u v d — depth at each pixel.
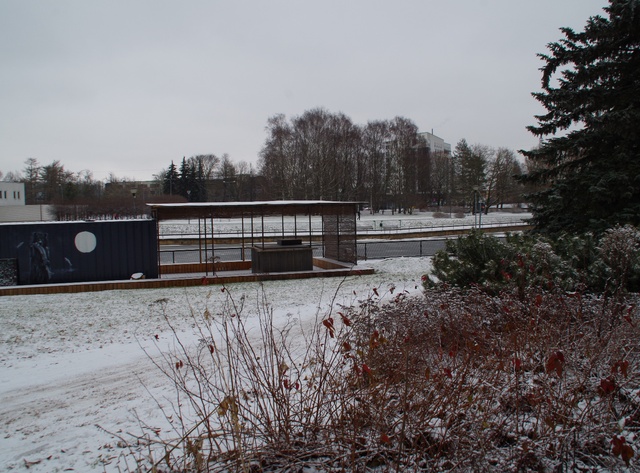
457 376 3.78
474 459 3.06
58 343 8.23
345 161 59.12
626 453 2.73
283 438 3.55
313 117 57.88
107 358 7.29
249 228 41.00
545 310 5.38
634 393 3.85
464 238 8.48
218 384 5.51
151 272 15.35
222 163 87.44
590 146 13.94
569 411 3.44
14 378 6.53
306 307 10.57
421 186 71.12
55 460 4.00
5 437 4.62
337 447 3.43
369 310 5.66
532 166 55.66
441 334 5.02
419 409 3.55
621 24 12.42
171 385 5.80
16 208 51.19
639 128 12.55
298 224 45.41
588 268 7.66
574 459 3.21
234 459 3.33
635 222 12.81
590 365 4.03
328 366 4.17
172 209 15.34
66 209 52.16
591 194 13.25
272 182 58.34
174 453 3.88
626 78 13.28
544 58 14.45
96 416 5.02
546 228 14.49
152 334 8.62
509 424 3.54
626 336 4.64
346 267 16.78
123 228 15.20
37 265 14.67
